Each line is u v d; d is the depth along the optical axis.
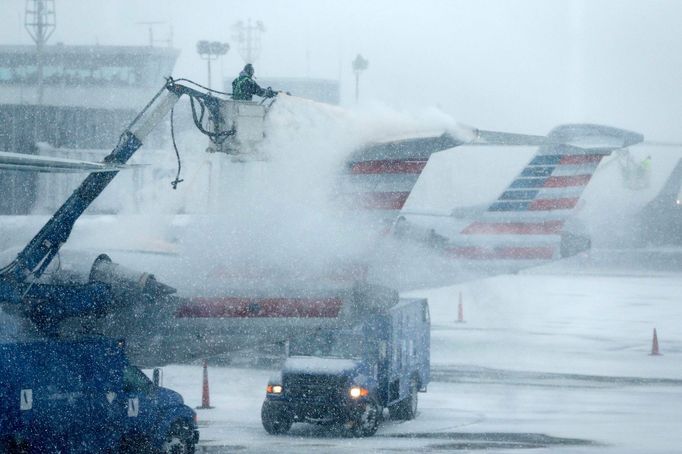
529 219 61.84
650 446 34.66
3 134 108.44
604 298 108.44
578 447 34.44
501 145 36.72
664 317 87.69
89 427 28.58
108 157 33.78
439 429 39.06
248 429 38.69
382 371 39.22
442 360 60.44
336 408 36.72
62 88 130.38
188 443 30.97
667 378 53.34
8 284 30.70
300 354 39.47
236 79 34.84
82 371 28.55
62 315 31.06
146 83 129.25
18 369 27.27
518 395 47.78
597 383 51.66
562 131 61.03
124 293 33.94
